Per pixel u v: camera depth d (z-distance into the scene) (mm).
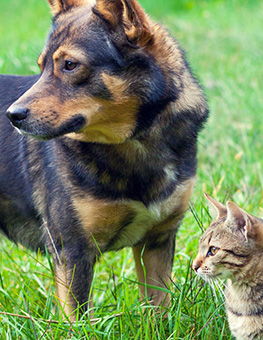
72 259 5082
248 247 4867
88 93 4676
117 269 6594
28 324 5070
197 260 5117
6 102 5566
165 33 5074
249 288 4914
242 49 14438
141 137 4895
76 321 4797
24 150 5340
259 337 4902
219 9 18734
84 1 5141
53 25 4992
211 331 4902
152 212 5125
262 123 9555
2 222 5703
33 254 6566
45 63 4820
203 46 15000
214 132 9406
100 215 5008
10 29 19125
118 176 4961
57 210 5070
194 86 5180
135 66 4695
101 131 4820
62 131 4684
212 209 5496
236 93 11148
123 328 4871
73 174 4965
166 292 5434
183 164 5164
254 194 7211
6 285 5992
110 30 4695
